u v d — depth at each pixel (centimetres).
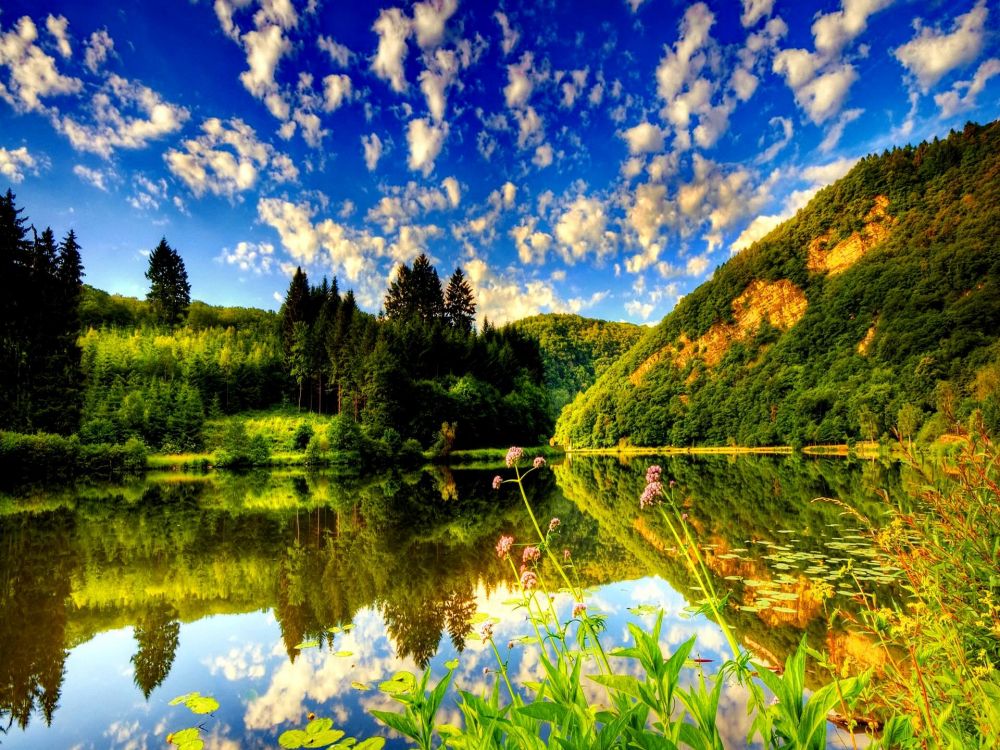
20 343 3272
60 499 1838
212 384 4969
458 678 468
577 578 782
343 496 1931
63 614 665
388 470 3472
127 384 4488
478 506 1631
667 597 672
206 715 423
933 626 223
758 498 1560
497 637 569
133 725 411
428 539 1093
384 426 4375
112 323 6431
